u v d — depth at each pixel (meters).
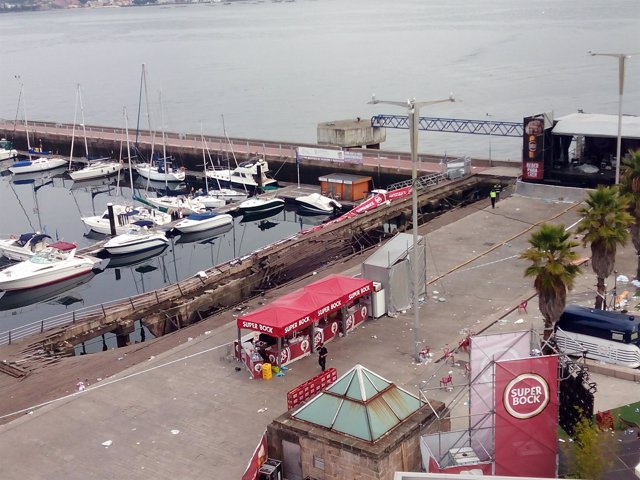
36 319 59.34
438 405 26.88
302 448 25.56
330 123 101.31
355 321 39.53
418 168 84.44
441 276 46.75
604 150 66.81
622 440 25.78
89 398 33.50
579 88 155.12
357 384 26.17
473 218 59.44
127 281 67.50
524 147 65.88
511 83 167.62
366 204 70.44
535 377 23.42
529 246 51.72
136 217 80.00
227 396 32.97
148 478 27.38
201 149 105.31
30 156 122.75
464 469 23.50
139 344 40.62
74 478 27.64
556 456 24.00
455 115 134.75
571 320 33.91
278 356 34.78
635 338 32.81
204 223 79.00
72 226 87.00
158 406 32.44
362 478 24.41
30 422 31.72
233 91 189.88
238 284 54.59
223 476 27.22
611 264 37.06
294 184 95.62
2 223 89.69
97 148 119.81
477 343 25.72
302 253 60.09
